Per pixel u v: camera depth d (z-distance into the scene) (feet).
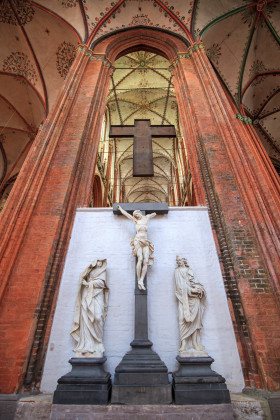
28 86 41.27
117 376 11.89
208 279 16.15
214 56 38.37
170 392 11.45
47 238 16.11
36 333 13.60
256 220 16.39
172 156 66.90
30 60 38.42
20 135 47.55
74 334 13.83
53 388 12.96
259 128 47.19
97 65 29.19
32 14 34.37
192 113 24.18
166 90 52.47
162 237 17.84
